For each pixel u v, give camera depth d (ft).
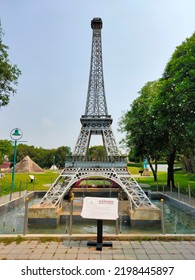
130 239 36.09
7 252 30.58
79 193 111.75
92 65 133.69
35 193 102.68
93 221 59.47
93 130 102.58
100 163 75.72
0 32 79.92
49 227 56.18
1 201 73.05
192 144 95.20
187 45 77.77
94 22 139.33
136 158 139.33
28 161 259.39
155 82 117.60
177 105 75.56
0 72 79.10
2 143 98.58
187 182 133.90
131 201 62.49
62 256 29.17
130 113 122.72
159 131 102.37
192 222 59.93
